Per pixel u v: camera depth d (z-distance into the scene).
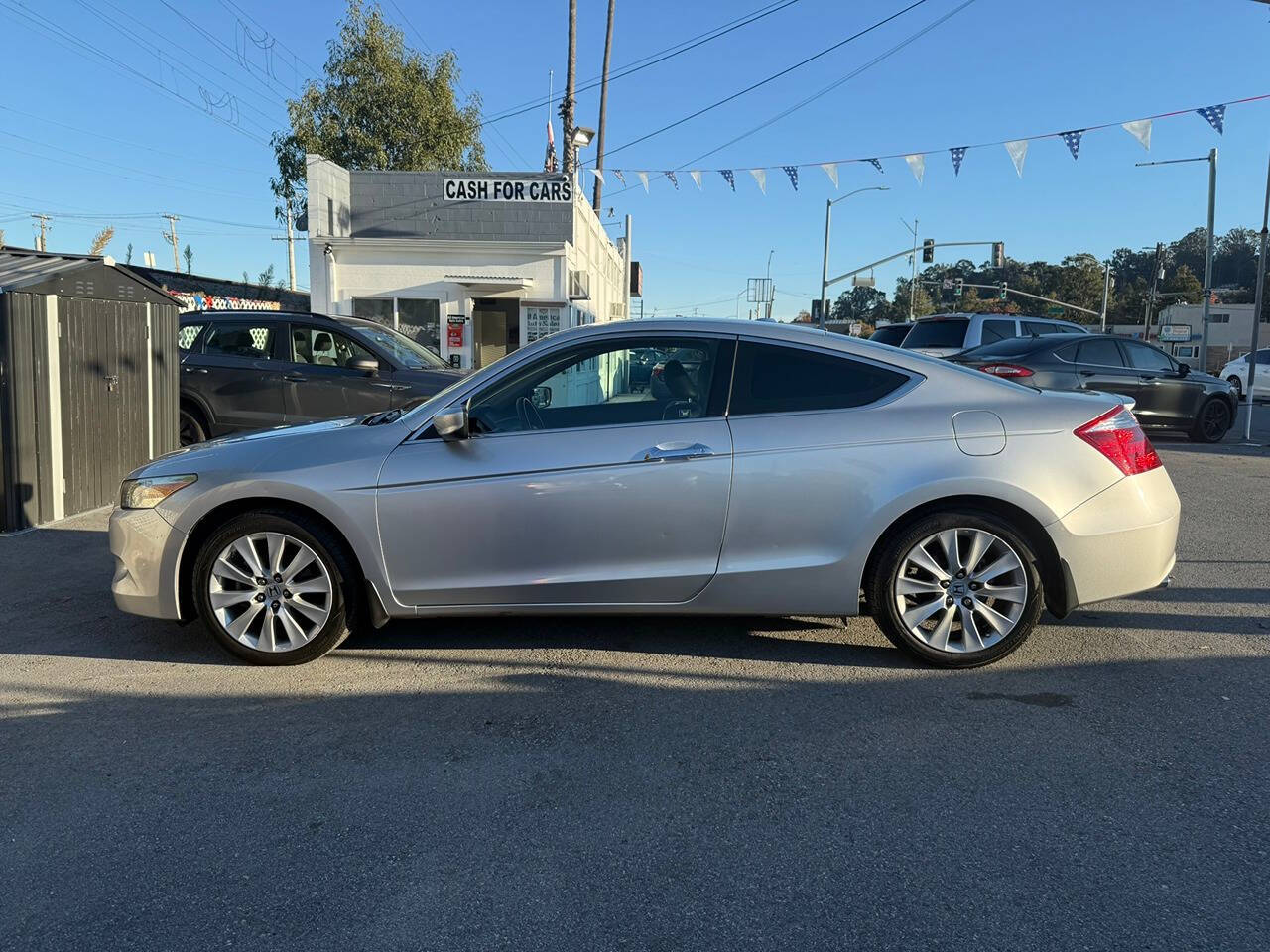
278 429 4.86
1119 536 4.14
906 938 2.42
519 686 4.13
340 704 3.96
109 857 2.83
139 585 4.38
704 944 2.40
